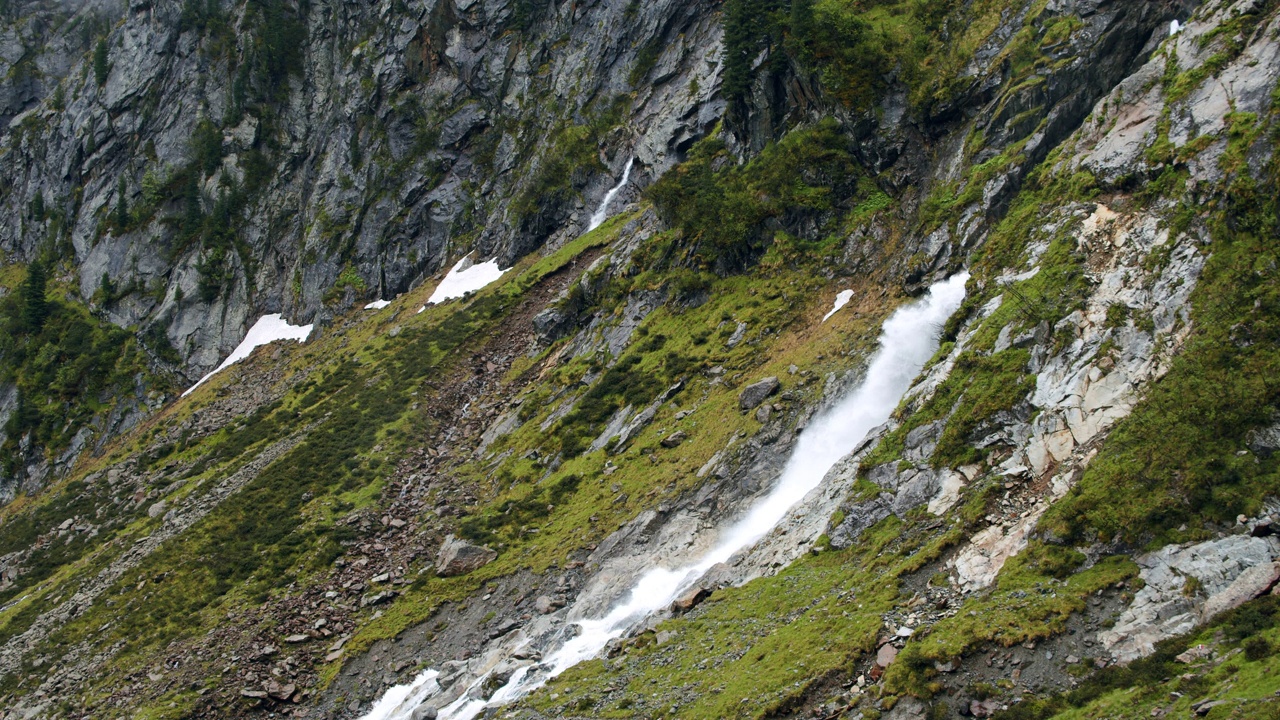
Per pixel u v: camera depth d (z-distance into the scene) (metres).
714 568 45.22
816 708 30.25
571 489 61.75
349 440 81.12
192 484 86.75
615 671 39.44
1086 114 56.91
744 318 68.31
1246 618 24.92
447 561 57.91
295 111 149.25
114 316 137.38
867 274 64.75
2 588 82.25
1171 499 29.72
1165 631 26.55
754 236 74.25
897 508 39.72
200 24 159.75
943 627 30.59
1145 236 39.31
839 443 50.25
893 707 28.53
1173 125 41.84
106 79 167.75
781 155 75.56
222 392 114.88
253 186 142.12
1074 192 45.69
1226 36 41.81
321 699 50.91
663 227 86.62
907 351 52.56
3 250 170.25
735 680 33.81
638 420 64.62
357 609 57.53
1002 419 38.47
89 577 74.12
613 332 78.94
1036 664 27.75
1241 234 35.09
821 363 57.44
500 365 88.69
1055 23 63.06
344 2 153.25
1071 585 29.89
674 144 104.06
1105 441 33.62
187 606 62.34
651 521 52.84
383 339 104.50
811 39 77.44
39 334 138.88
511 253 111.56
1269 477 28.22
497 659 46.94
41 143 174.75
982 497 35.72
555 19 132.12
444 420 82.31
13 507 118.69
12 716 56.50
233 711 50.72
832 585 37.69
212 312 132.12
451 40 136.38
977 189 57.59
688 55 114.50
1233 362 31.53
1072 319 38.97
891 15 77.69
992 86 65.19
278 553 65.56
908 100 70.88
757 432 54.50
